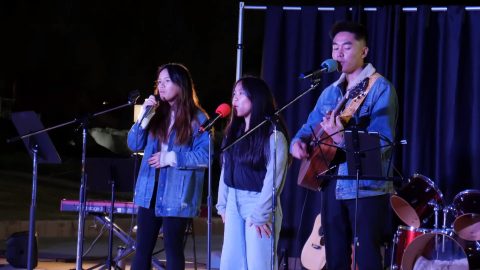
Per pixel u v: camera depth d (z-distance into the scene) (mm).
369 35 9422
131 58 26734
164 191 6867
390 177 6098
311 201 9617
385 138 6117
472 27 9156
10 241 9773
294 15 9570
